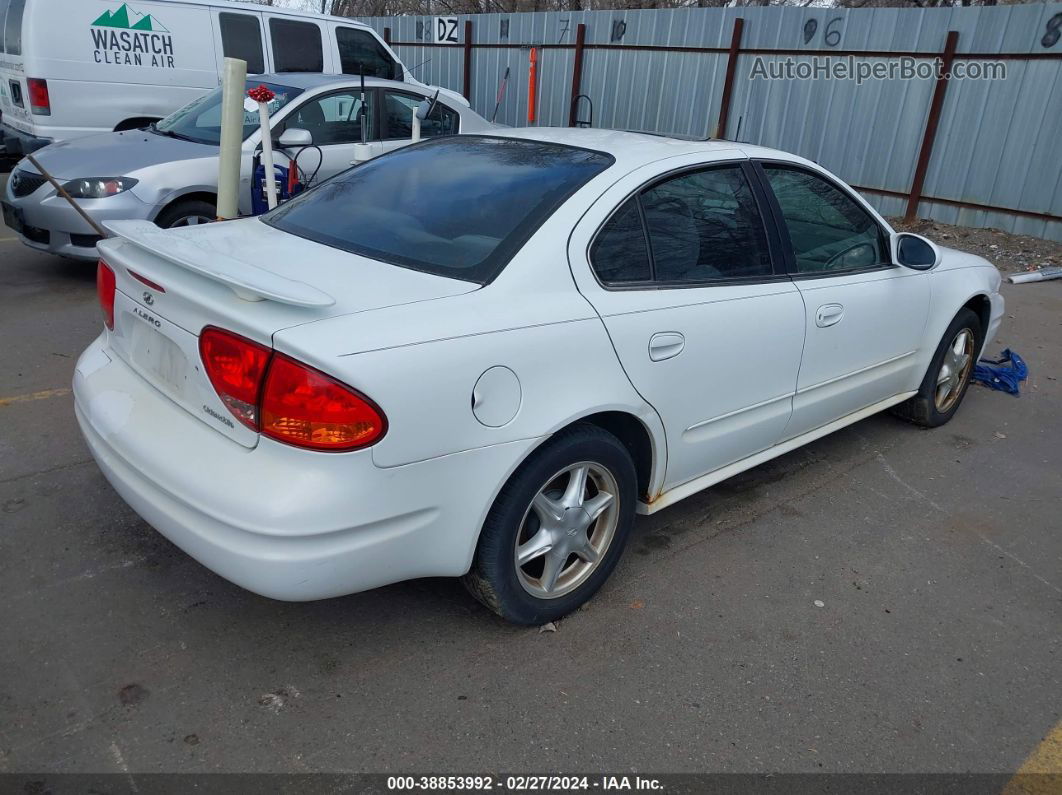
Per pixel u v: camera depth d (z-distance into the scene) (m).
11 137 8.68
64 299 6.14
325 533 2.20
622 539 3.05
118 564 3.08
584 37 12.23
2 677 2.51
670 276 3.07
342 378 2.14
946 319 4.55
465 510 2.47
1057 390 5.72
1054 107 8.93
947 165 9.83
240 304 2.29
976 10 9.16
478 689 2.60
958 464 4.50
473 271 2.64
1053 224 9.27
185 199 6.19
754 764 2.39
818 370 3.74
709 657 2.83
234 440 2.32
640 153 3.18
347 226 3.03
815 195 3.80
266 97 4.89
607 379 2.75
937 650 2.96
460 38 13.86
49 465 3.74
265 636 2.77
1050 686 2.81
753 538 3.62
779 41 10.52
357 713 2.47
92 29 8.09
